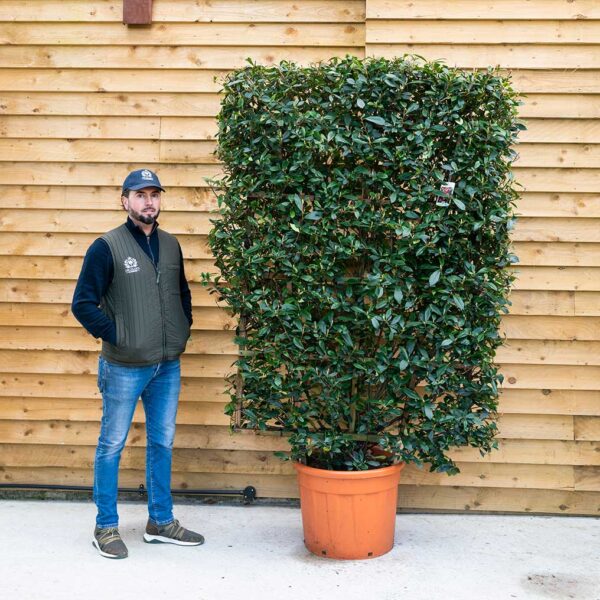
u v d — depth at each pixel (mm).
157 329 3318
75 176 4035
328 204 3207
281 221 3291
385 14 3814
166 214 3996
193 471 4031
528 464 3906
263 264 3311
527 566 3254
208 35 3988
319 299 3205
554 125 3834
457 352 3244
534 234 3854
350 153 3273
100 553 3320
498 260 3291
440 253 3186
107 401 3320
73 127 4039
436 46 3828
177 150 4004
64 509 3934
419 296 3252
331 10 3953
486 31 3812
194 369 3984
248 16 3969
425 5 3807
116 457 3352
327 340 3273
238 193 3311
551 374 3875
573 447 3885
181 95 4004
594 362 3848
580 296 3850
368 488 3240
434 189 3193
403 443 3250
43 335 4066
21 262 4062
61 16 4035
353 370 3248
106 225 4035
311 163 3258
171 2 3996
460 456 3918
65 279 4047
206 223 3982
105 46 4023
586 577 3146
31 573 3123
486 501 3934
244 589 3006
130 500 4047
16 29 4051
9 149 4051
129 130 4016
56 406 4078
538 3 3799
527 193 3854
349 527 3279
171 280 3414
